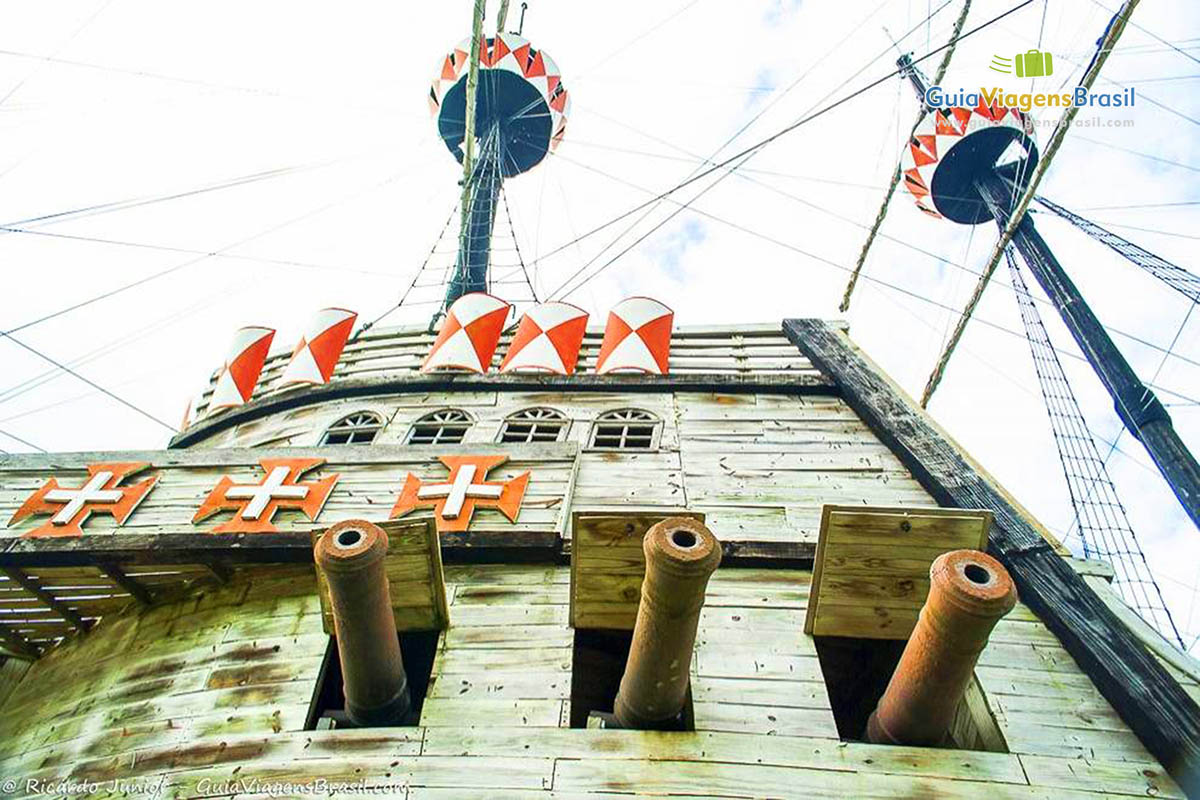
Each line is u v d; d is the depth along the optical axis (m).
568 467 9.99
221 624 8.78
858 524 7.38
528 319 13.75
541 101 25.58
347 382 13.26
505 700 7.27
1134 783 6.36
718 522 9.63
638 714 6.74
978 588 5.58
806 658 7.71
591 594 7.53
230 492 9.55
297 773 6.60
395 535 7.63
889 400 11.73
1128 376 16.05
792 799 6.18
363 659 6.67
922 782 6.31
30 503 9.52
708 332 14.38
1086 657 7.40
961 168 24.64
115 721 7.99
